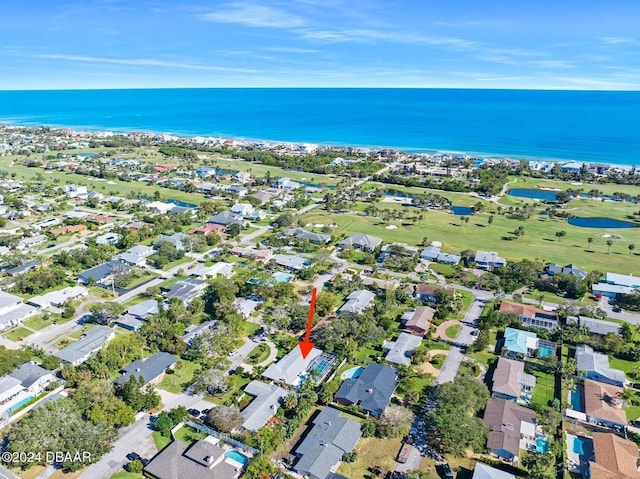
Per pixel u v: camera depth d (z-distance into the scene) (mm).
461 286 161625
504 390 104000
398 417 93312
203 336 117688
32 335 126875
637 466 82938
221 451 84375
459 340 127625
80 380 103000
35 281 150750
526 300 152000
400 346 120500
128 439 90188
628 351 119812
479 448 87250
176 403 101062
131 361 114562
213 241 195625
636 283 159250
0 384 100062
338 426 91625
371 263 178500
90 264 170375
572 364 111062
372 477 82500
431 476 82375
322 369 112000
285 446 89188
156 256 177625
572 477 83438
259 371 110938
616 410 97812
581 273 164750
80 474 81688
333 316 137875
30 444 82688
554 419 93875
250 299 146875
